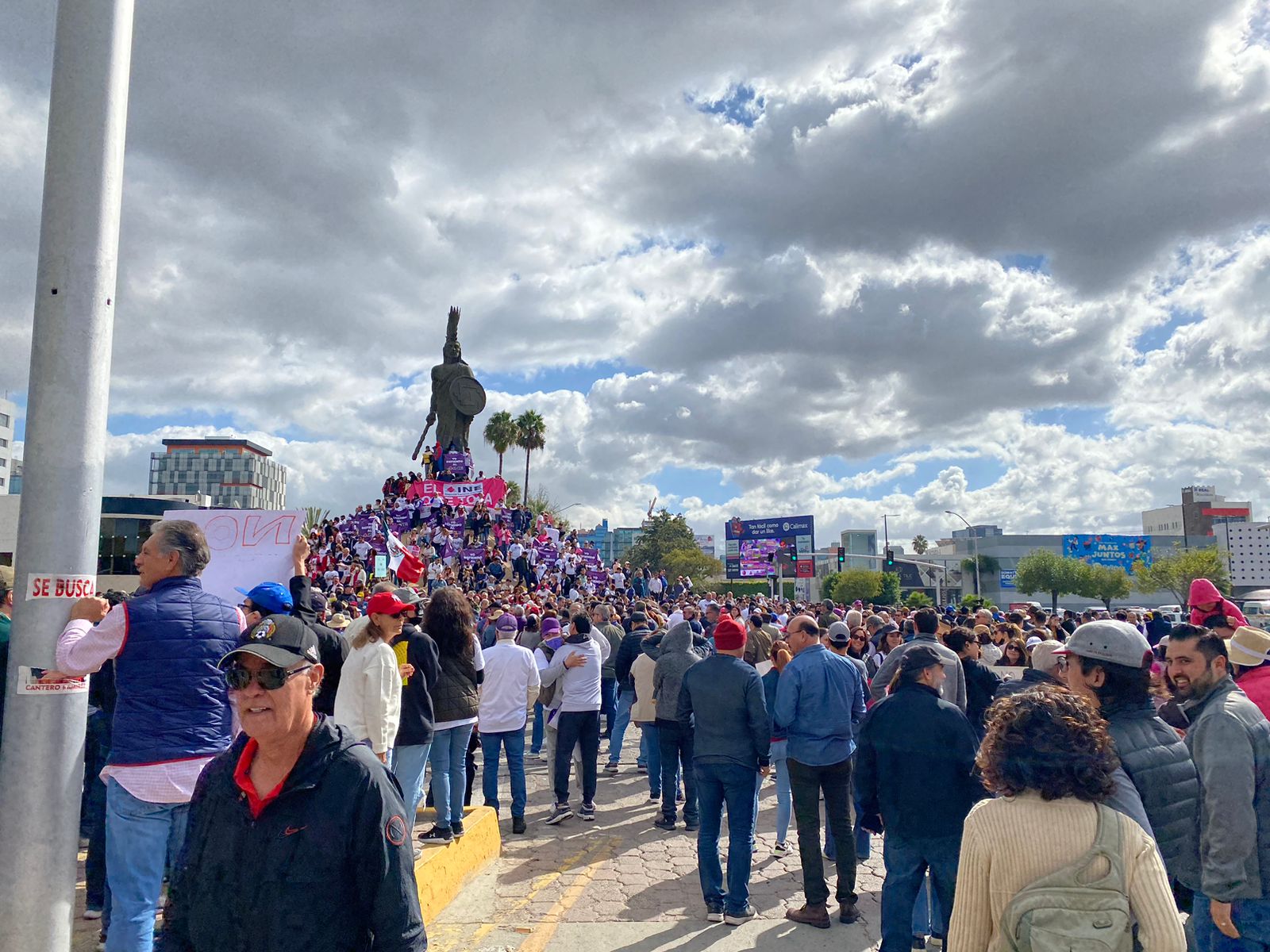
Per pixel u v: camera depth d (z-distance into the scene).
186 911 2.30
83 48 3.93
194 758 3.84
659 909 6.13
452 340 40.94
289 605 5.05
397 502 34.81
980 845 2.42
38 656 3.68
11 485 112.31
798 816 5.98
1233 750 3.26
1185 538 120.94
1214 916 3.28
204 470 189.12
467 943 5.49
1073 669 3.39
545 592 27.31
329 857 2.22
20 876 3.56
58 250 3.85
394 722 5.26
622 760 12.16
